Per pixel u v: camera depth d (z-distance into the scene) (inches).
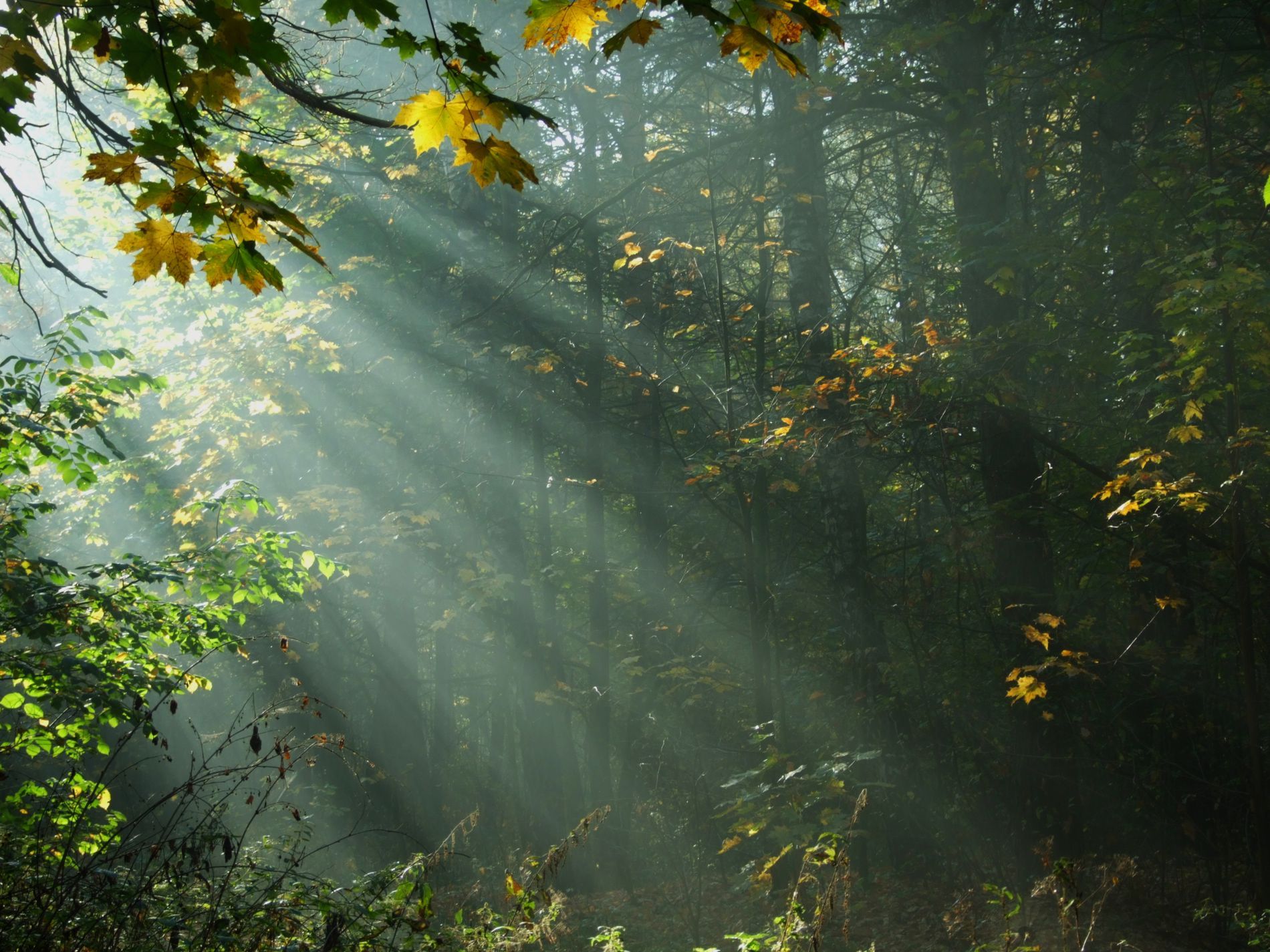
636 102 618.8
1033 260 412.2
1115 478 346.6
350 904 193.6
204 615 299.0
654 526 627.2
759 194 483.5
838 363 410.9
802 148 503.5
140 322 535.2
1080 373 439.8
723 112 650.2
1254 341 319.3
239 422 484.1
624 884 557.9
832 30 100.0
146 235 113.1
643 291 551.8
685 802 549.6
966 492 521.7
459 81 110.3
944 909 381.4
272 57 120.3
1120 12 439.8
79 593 263.7
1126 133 507.8
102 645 274.8
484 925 222.4
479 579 510.9
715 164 534.3
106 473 522.6
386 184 565.6
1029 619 425.4
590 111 595.8
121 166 112.2
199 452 529.3
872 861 489.1
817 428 392.2
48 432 270.4
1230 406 324.5
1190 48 374.9
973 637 462.3
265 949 184.1
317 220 541.6
